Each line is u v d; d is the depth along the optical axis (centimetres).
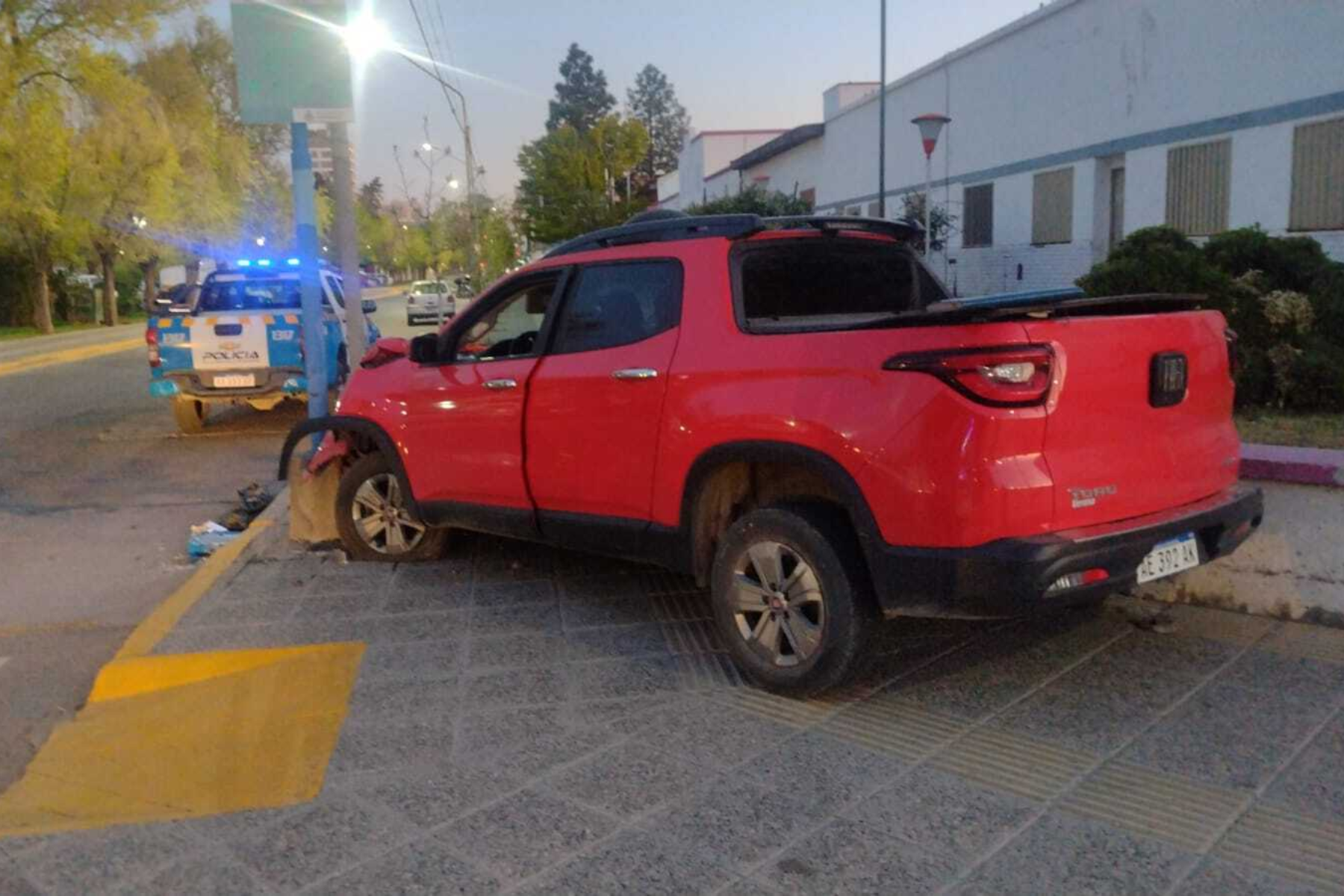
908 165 2253
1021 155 1806
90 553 821
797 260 518
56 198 3794
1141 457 426
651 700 464
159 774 417
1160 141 1452
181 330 1313
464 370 596
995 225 1912
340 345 1404
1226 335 477
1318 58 1194
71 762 433
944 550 400
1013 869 329
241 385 1327
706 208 2562
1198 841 340
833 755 407
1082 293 439
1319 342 791
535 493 560
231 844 363
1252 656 484
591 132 4638
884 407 410
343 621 575
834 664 438
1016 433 393
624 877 333
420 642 543
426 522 633
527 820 369
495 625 565
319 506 715
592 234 556
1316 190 1214
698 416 471
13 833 379
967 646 508
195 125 4284
